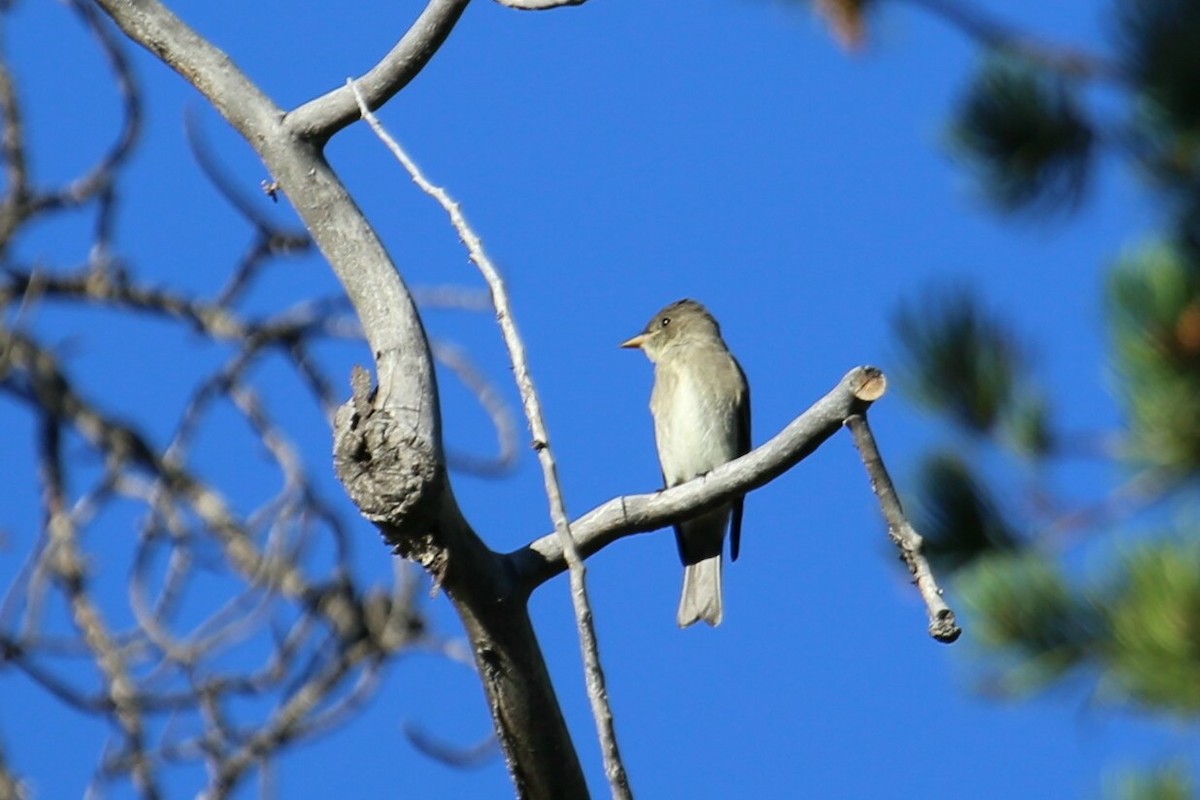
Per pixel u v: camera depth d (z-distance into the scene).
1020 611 9.54
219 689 11.12
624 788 5.18
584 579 5.39
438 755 10.42
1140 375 10.59
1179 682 9.04
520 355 5.73
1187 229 11.55
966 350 11.20
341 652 11.38
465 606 6.29
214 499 12.08
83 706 11.01
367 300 6.39
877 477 6.38
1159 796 8.49
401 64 6.66
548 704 6.44
